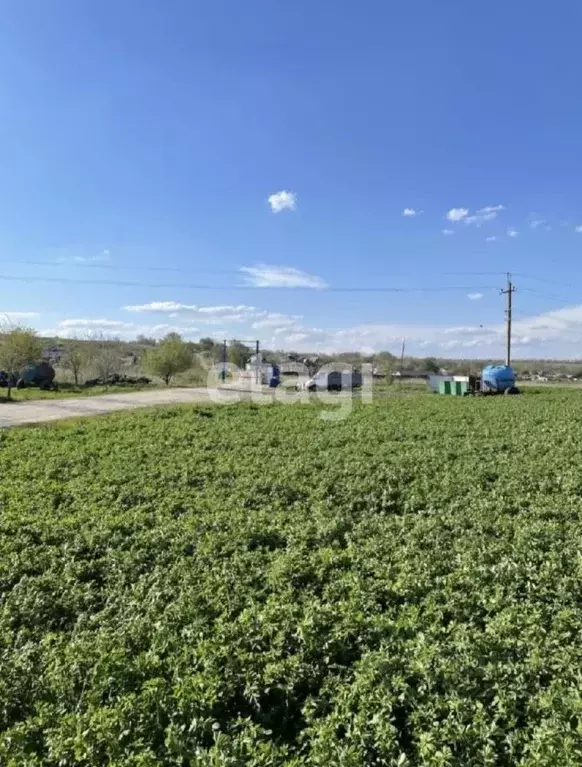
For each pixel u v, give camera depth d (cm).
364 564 746
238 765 387
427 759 393
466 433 2059
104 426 2247
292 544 858
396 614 616
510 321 5338
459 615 604
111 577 753
